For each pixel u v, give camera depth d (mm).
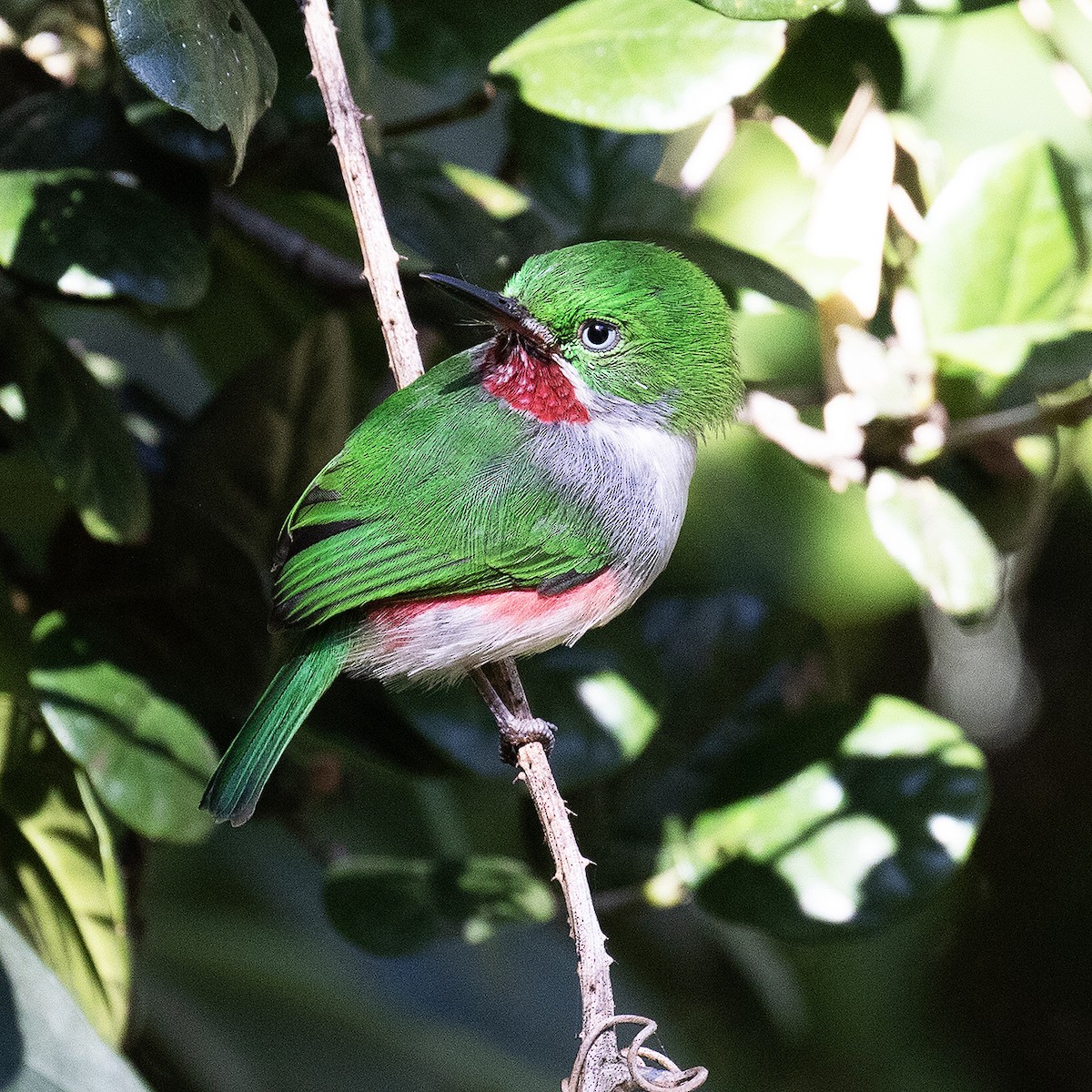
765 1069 12109
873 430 8992
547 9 9617
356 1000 11164
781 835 8469
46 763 7723
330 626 7859
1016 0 9258
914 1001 12703
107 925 7707
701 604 9477
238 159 6684
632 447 8180
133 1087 6266
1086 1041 13195
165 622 8289
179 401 12250
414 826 10367
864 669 12258
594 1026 6562
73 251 7570
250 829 11547
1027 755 13320
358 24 8094
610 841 8898
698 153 9859
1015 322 9273
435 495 7832
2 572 8000
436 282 7812
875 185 9586
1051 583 13055
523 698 8234
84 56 9562
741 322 11328
